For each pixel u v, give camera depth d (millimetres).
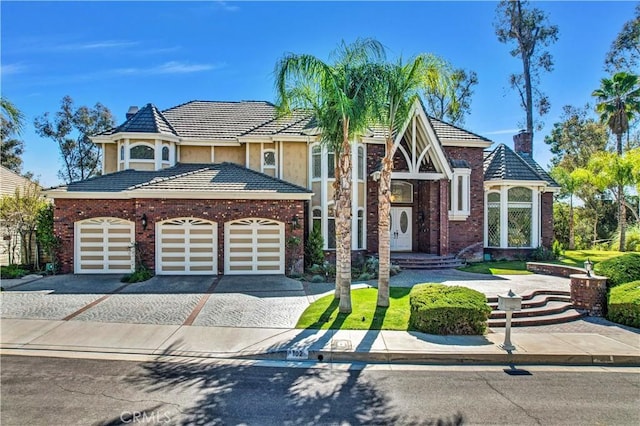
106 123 41375
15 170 41094
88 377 7516
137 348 9117
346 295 11812
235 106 25812
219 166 21062
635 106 31953
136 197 17359
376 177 20469
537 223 23812
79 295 13859
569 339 9742
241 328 10547
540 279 16734
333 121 12023
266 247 18156
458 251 22953
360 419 5926
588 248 35906
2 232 21484
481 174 23406
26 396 6637
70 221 17766
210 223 17891
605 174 29922
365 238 21078
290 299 13602
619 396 6855
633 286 11664
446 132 23688
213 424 5742
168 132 21609
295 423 5785
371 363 8547
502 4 37094
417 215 23531
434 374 7871
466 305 10094
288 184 19312
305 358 8742
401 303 12758
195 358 8617
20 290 14516
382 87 11625
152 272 17500
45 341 9492
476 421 5883
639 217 36344
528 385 7332
